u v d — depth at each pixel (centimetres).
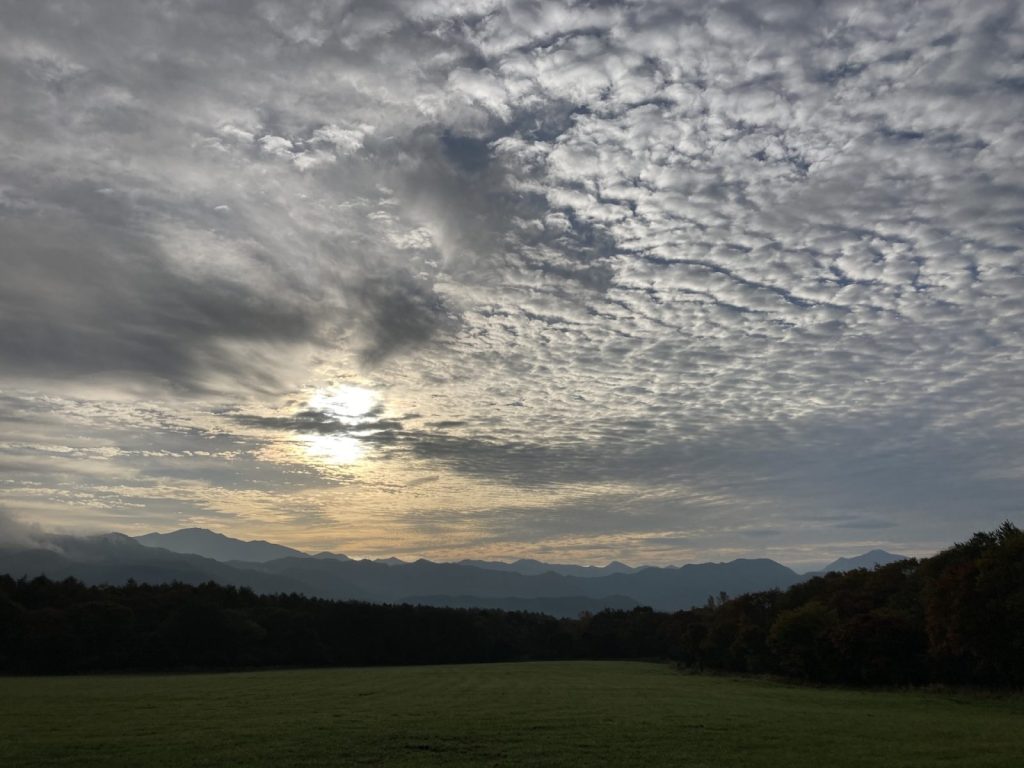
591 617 19112
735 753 2984
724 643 11819
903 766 2672
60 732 3478
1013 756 2880
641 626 17925
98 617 12181
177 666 12350
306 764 2692
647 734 3484
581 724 3806
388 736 3322
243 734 3381
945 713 4684
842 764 2722
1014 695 5888
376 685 7106
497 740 3253
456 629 16700
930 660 7275
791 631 8750
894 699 5919
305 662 14175
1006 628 6069
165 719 3997
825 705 5309
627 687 7138
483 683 7494
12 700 5334
